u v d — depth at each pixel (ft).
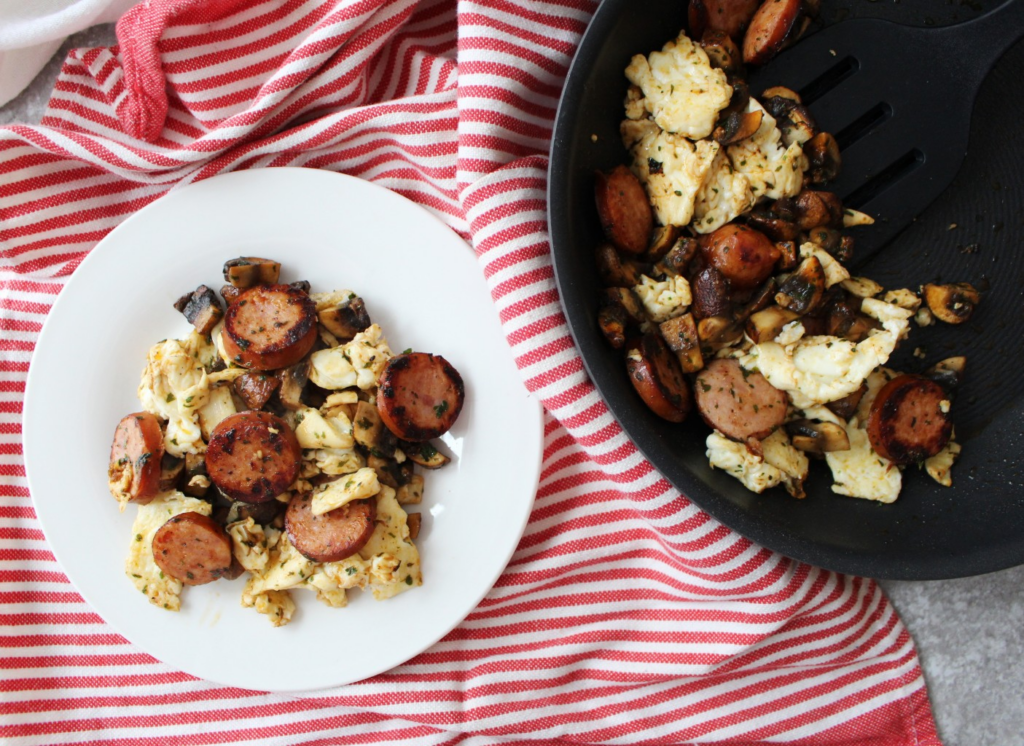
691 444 1.40
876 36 1.42
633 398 1.34
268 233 1.51
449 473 1.50
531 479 1.48
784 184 1.38
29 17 1.54
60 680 1.55
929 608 1.58
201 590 1.50
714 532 1.44
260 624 1.50
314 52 1.48
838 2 1.42
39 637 1.55
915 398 1.40
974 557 1.34
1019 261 1.44
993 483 1.43
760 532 1.31
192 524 1.43
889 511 1.44
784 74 1.42
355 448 1.49
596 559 1.55
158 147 1.55
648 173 1.39
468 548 1.49
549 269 1.40
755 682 1.56
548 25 1.40
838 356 1.38
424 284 1.51
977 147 1.44
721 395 1.39
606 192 1.33
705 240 1.37
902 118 1.42
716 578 1.48
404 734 1.55
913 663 1.56
